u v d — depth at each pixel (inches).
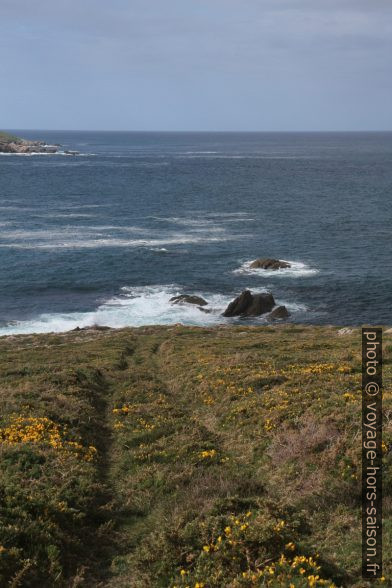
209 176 7426.2
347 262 2945.4
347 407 673.0
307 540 426.3
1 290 2459.4
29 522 429.1
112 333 1886.1
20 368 1163.3
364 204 5004.9
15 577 369.4
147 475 584.7
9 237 3462.1
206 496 523.8
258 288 2514.8
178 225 3954.2
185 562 395.9
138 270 2785.4
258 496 515.2
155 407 873.5
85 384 1021.8
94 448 660.1
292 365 1058.1
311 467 551.2
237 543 389.4
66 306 2289.6
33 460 568.7
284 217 4308.6
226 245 3319.4
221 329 1895.9
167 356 1422.2
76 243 3334.2
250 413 756.6
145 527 485.4
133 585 390.0
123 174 7539.4
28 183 6318.9
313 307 2279.8
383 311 2225.6
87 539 453.1
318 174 7829.7
